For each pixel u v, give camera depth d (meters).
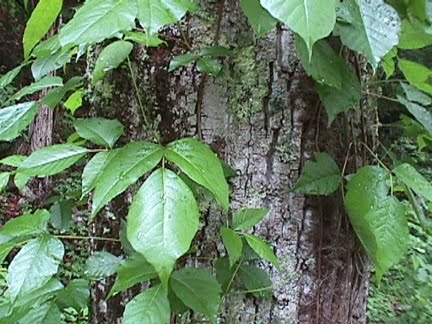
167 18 0.75
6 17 7.29
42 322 0.98
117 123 0.99
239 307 1.08
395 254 0.97
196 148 0.83
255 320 1.09
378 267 0.99
